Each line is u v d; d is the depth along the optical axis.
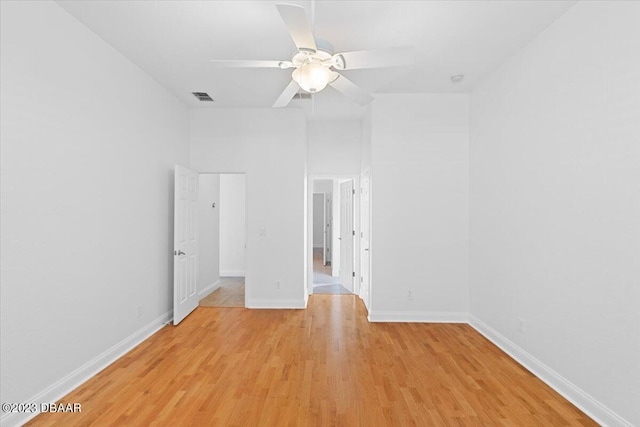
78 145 2.64
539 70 2.81
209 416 2.21
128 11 2.51
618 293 2.05
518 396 2.47
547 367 2.68
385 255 4.23
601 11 2.18
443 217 4.23
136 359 3.08
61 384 2.45
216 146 4.84
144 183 3.62
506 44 2.97
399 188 4.24
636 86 1.94
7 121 2.05
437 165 4.23
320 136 5.65
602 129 2.17
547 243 2.70
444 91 4.15
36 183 2.25
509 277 3.25
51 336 2.37
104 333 2.94
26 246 2.18
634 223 1.95
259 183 4.84
